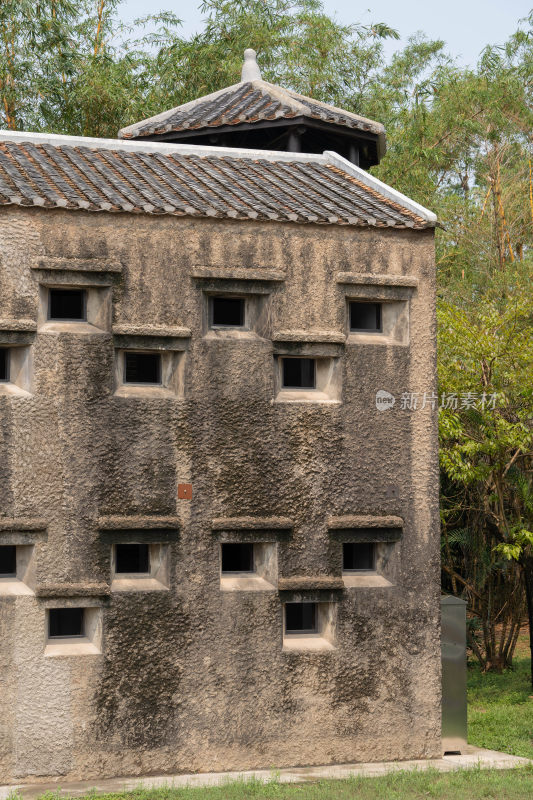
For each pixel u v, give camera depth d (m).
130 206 18.53
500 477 26.98
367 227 19.86
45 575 17.77
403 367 20.03
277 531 19.05
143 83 40.22
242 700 18.58
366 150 27.28
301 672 18.95
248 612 18.77
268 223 19.33
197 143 26.09
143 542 18.30
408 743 19.48
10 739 17.36
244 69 28.22
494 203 45.38
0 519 17.59
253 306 19.58
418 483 19.95
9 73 36.47
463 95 46.19
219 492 18.80
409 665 19.61
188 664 18.36
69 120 38.06
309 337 19.31
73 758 17.61
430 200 44.56
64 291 18.72
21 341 17.94
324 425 19.48
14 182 18.91
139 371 19.06
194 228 18.94
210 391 18.91
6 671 17.44
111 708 17.88
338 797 16.25
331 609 19.34
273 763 18.66
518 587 31.17
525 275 39.50
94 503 18.11
